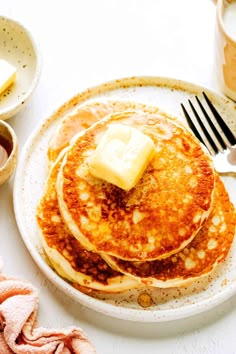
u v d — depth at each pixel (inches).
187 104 22.1
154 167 19.1
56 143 20.4
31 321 18.2
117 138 18.7
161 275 18.7
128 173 18.2
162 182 18.9
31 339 17.9
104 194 18.8
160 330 18.7
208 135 21.4
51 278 18.6
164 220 18.6
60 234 19.1
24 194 20.3
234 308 19.1
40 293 19.1
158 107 21.0
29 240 19.2
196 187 19.0
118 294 18.9
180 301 18.9
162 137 19.6
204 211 18.8
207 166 19.4
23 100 21.3
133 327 18.7
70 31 23.9
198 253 19.1
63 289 18.6
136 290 19.0
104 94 22.2
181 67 23.2
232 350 18.5
